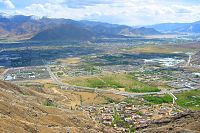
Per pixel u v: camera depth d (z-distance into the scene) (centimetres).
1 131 17938
